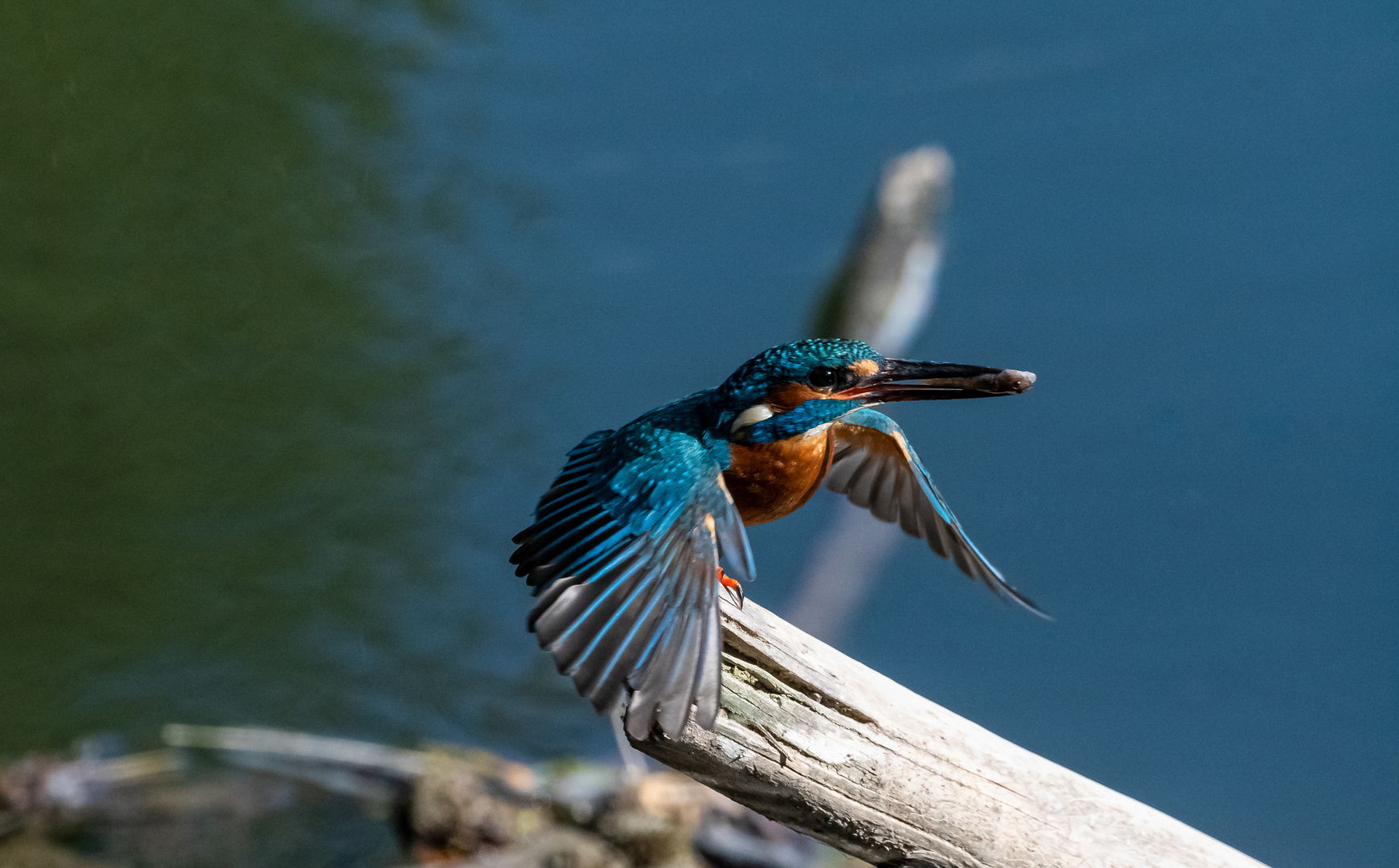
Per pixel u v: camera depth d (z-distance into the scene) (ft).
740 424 21.88
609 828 34.88
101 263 57.93
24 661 40.83
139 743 38.73
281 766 38.11
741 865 35.22
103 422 49.80
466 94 66.74
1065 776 21.20
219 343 52.54
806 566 43.04
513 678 41.42
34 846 35.47
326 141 64.13
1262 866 21.59
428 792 35.81
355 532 45.57
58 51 69.87
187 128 64.75
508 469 47.85
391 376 51.67
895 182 51.60
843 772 19.93
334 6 72.84
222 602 43.19
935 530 24.23
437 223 59.16
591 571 18.70
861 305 49.98
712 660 17.48
